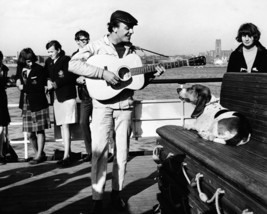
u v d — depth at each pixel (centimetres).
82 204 381
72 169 510
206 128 316
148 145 1183
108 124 358
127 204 381
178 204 305
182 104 596
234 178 204
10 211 365
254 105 309
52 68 531
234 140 290
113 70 355
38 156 551
